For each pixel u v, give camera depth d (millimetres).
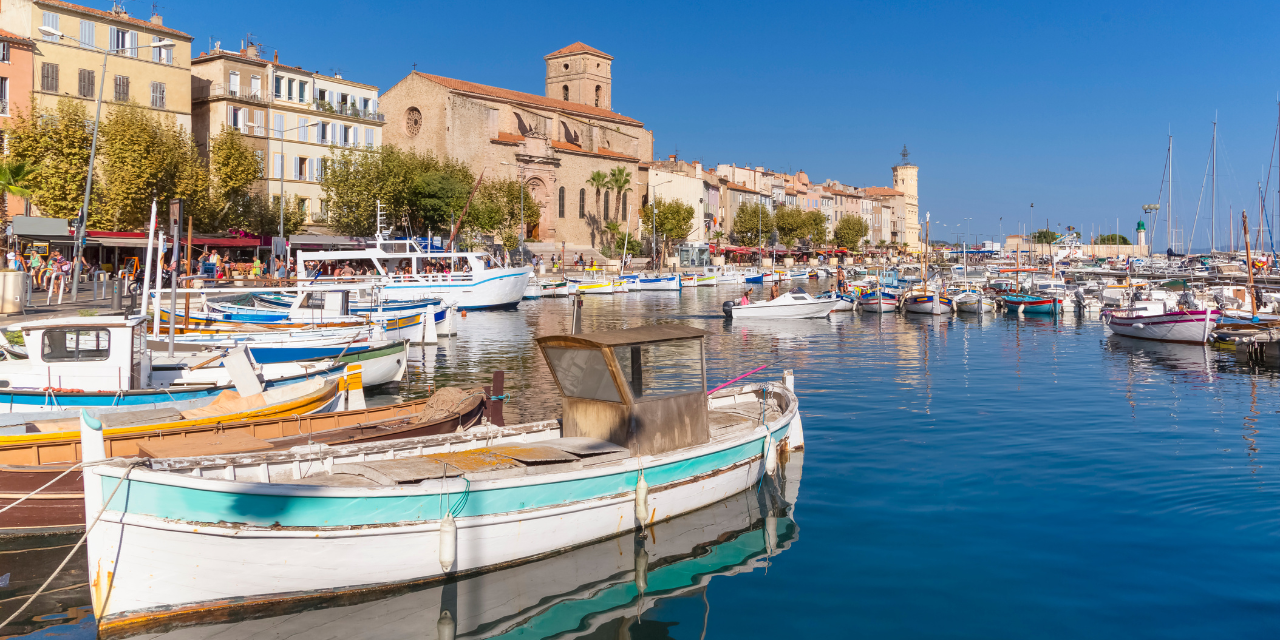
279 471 11008
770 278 108750
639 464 11844
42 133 48375
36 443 11930
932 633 9172
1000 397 23906
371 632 9320
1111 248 160750
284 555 9461
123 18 57844
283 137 69438
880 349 37312
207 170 60531
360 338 26984
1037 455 16609
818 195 175375
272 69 69312
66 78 55094
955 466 15844
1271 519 12391
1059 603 9789
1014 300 60125
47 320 16125
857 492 14219
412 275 53125
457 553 10297
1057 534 12000
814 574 10836
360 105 78000
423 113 94250
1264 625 9125
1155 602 9734
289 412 16078
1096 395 24297
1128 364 31922
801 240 151875
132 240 47719
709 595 10281
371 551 9820
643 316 55188
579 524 11336
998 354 35312
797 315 53969
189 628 9250
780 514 13133
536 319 51594
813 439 18250
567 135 113562
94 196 49125
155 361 21328
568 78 129625
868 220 194250
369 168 67875
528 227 101688
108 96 57375
